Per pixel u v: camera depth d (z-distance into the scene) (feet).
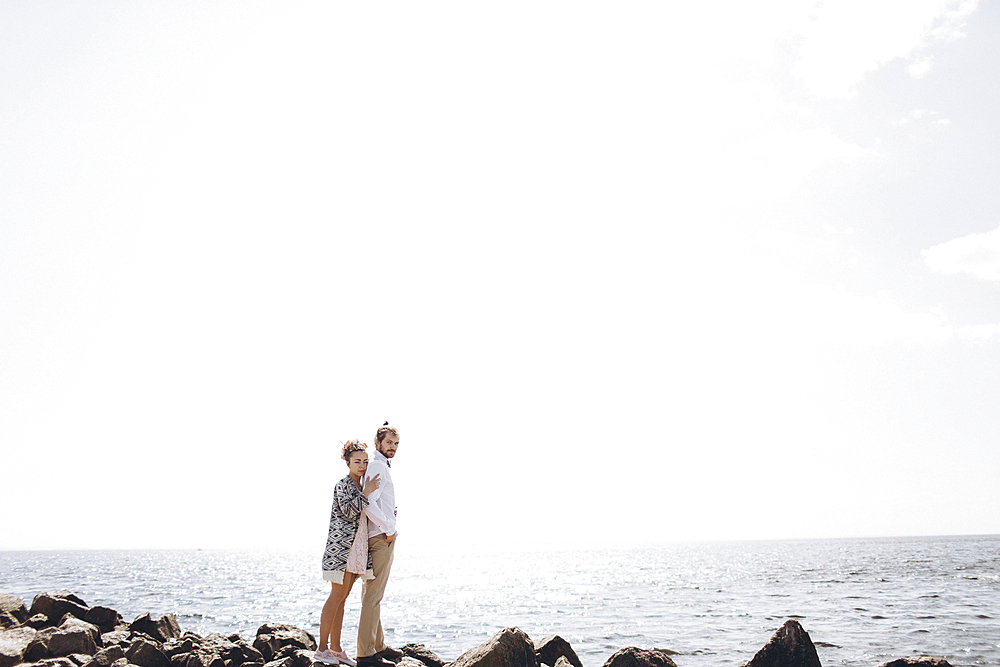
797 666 35.88
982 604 99.91
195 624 84.12
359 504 27.96
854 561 269.44
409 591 155.22
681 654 60.59
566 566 311.47
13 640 37.99
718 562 307.58
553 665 37.09
